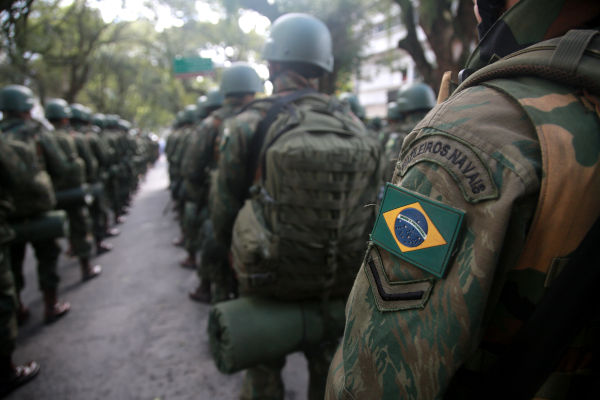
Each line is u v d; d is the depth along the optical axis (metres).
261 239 1.49
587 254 0.46
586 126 0.47
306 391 2.43
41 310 3.61
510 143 0.48
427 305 0.51
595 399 0.53
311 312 1.60
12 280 2.39
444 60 3.89
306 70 1.83
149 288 4.10
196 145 3.23
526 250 0.50
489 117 0.51
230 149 1.70
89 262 4.37
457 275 0.49
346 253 1.56
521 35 0.58
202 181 3.41
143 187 12.66
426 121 0.58
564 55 0.48
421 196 0.54
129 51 18.70
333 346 1.75
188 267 4.71
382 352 0.54
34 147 2.98
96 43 12.88
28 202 2.83
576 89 0.49
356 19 7.13
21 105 3.02
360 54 8.47
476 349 0.55
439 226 0.51
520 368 0.50
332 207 1.45
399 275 0.55
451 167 0.51
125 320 3.39
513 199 0.46
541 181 0.46
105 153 6.25
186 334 3.14
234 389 2.48
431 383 0.50
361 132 1.63
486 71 0.56
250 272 1.53
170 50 15.55
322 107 1.67
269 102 1.75
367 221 1.61
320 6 6.54
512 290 0.54
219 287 2.80
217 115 3.06
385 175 1.68
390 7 6.98
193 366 2.71
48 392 2.46
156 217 7.82
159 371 2.66
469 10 3.66
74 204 4.08
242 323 1.53
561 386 0.55
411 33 4.28
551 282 0.49
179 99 23.36
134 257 5.18
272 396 1.80
